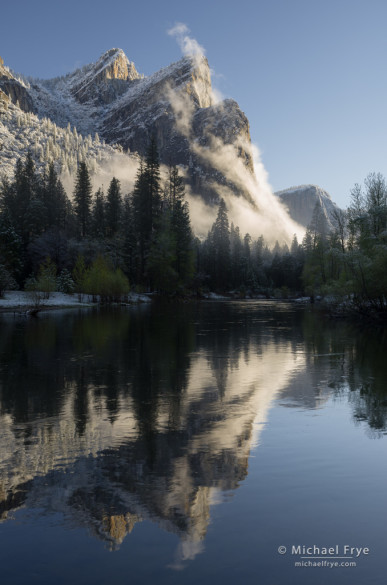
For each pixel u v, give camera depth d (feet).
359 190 159.43
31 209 310.04
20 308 165.89
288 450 22.44
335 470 19.63
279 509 15.85
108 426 26.84
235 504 16.26
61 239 280.72
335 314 146.41
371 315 129.08
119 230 331.57
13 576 11.96
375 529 14.52
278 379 42.57
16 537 13.99
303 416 29.37
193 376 43.83
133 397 34.83
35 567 12.39
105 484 18.08
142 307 206.08
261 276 520.42
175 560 12.64
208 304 264.31
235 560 12.78
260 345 70.23
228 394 36.01
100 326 102.17
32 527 14.62
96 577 11.86
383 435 25.13
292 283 504.43
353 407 31.81
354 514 15.55
